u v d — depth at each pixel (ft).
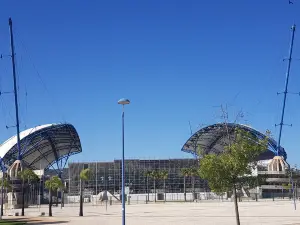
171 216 196.34
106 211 270.67
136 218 190.90
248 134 96.27
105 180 569.23
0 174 415.85
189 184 570.46
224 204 324.60
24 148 457.68
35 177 260.42
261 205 294.25
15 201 387.96
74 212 268.41
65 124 446.19
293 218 160.15
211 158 94.07
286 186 454.40
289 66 433.89
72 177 568.00
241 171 91.97
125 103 110.01
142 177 571.69
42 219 202.80
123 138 109.60
